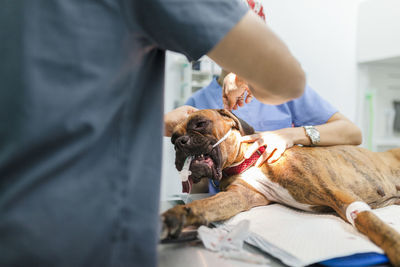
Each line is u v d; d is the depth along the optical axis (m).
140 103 0.72
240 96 1.55
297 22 2.84
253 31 0.67
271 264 0.95
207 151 1.33
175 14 0.61
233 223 1.24
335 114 1.84
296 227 1.09
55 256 0.57
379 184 1.47
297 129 1.56
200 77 2.73
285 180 1.37
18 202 0.55
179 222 1.02
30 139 0.54
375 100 3.14
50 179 0.57
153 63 0.75
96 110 0.59
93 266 0.62
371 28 2.98
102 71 0.59
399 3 2.88
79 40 0.57
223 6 0.65
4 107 0.55
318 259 0.87
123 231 0.65
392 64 3.33
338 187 1.32
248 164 1.47
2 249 0.54
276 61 0.72
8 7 0.57
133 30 0.63
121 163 0.65
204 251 1.00
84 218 0.59
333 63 3.02
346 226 1.13
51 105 0.55
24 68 0.54
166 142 2.03
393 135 3.54
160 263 0.91
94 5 0.58
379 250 0.91
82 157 0.60
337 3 3.00
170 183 2.03
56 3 0.56
